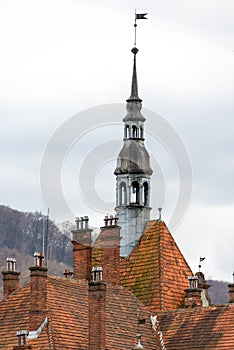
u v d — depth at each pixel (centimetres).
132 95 14200
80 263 12756
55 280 11825
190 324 12238
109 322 11938
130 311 12331
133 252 13562
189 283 13025
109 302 12238
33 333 11212
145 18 14212
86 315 11725
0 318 11625
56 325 11344
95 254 13038
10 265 12169
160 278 13188
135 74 14225
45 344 11138
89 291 11344
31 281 11319
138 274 13362
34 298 11288
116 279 12712
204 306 12825
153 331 12319
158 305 13038
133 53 14238
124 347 11794
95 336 11269
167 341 12188
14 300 11725
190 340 12075
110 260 12744
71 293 11838
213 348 11888
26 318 11488
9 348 11312
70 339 11325
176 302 13162
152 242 13512
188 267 13500
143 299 13150
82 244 12769
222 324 12062
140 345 11481
